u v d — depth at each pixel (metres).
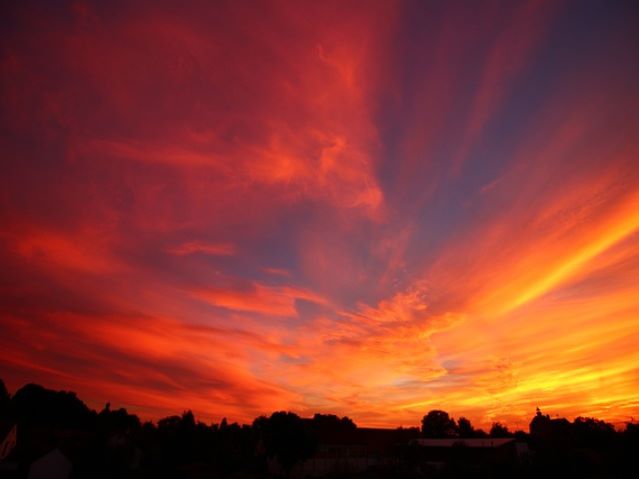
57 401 102.19
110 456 54.88
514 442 58.34
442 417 115.38
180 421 79.75
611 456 49.09
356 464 65.50
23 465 51.12
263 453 69.25
